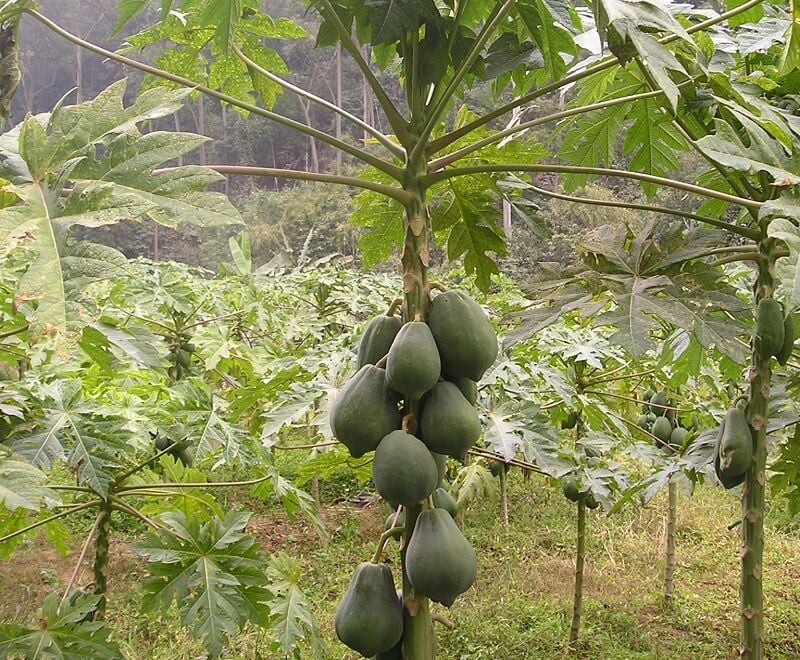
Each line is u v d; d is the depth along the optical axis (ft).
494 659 17.66
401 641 6.91
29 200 5.83
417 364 6.23
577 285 8.93
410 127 7.58
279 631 10.89
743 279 19.56
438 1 9.16
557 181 58.65
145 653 16.79
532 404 10.94
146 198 5.73
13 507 7.50
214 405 11.33
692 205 51.67
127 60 7.63
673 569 21.59
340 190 73.41
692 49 8.00
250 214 76.28
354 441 6.57
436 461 6.83
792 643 18.98
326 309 28.84
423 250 7.16
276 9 94.22
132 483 12.30
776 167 7.20
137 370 13.25
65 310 5.28
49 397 9.30
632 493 13.50
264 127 102.63
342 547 24.72
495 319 16.63
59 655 8.74
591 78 10.98
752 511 9.29
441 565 6.37
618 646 18.40
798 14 8.29
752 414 9.28
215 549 10.09
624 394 20.45
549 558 23.99
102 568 10.60
